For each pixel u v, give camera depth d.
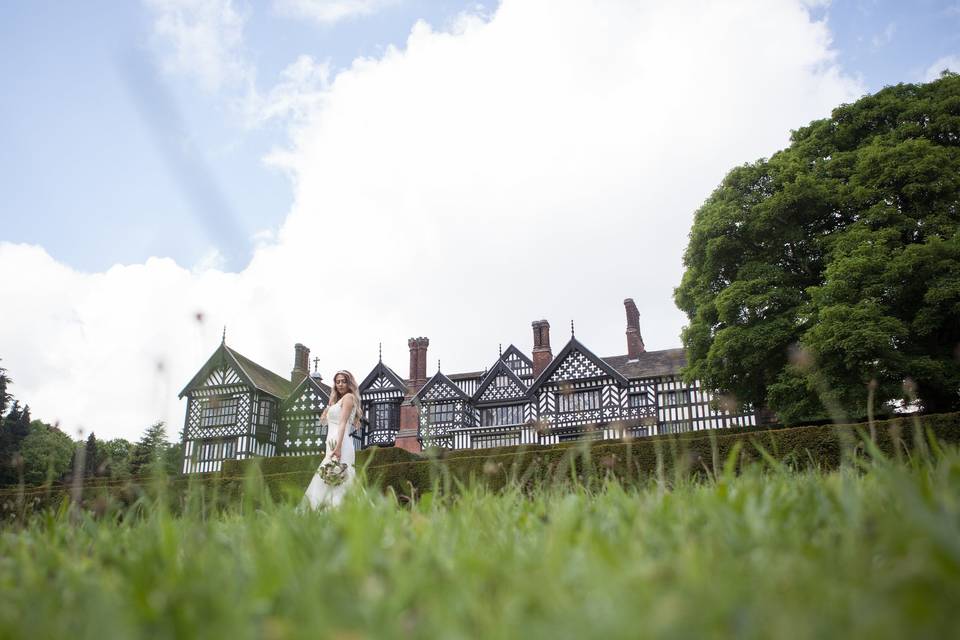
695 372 19.55
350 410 6.31
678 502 2.20
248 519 2.08
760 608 0.96
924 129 18.59
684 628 0.89
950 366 15.61
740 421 25.84
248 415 29.95
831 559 1.25
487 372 35.38
